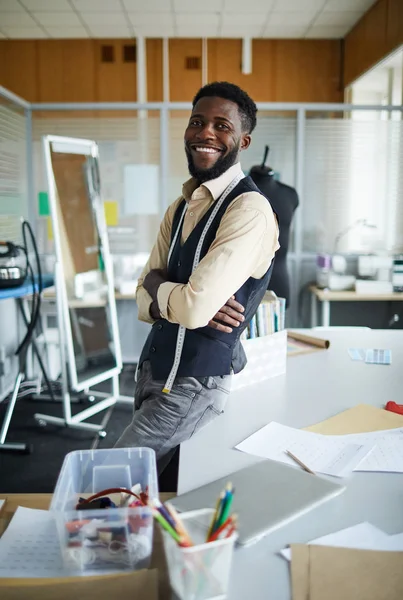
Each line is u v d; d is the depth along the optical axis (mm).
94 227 3645
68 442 3160
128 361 4711
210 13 4996
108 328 3705
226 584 748
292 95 5832
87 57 5719
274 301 1726
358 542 875
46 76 5742
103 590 764
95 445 3117
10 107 4176
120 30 5449
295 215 4488
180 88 5820
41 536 927
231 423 1367
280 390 1615
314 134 4418
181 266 1420
